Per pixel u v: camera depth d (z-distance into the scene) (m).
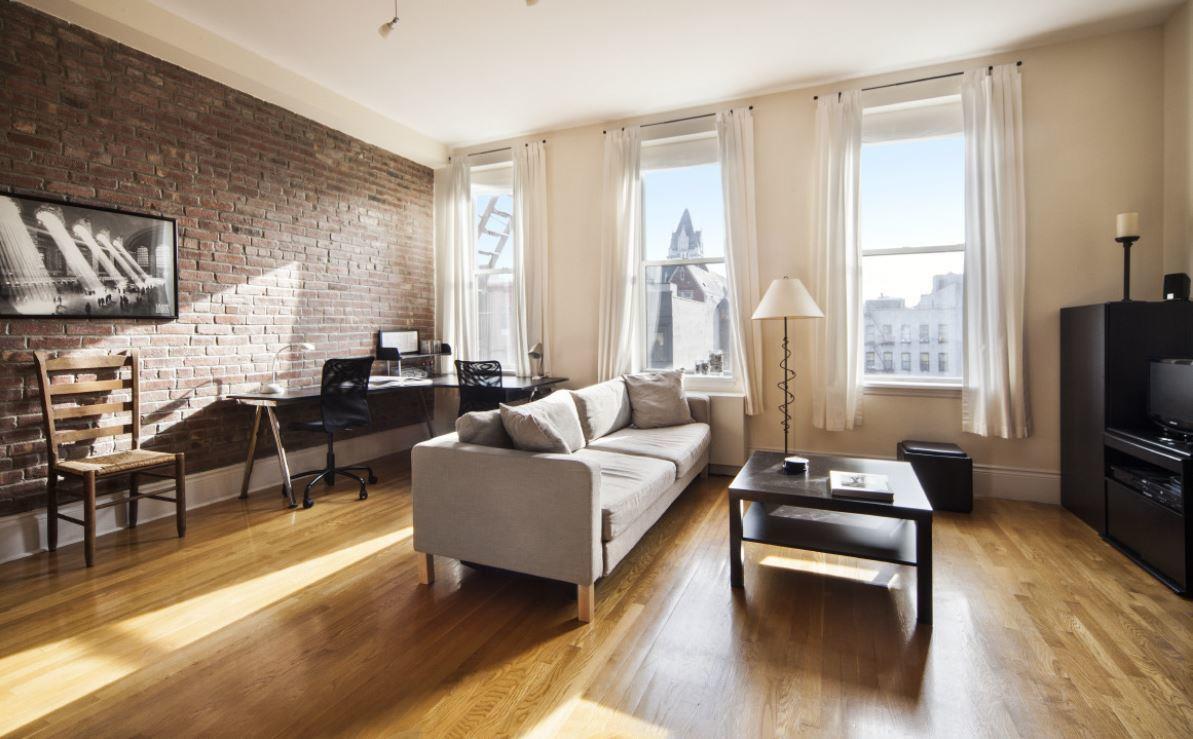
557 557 2.20
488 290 5.53
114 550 2.92
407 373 5.20
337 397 3.89
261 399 3.62
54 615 2.24
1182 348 2.87
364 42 3.51
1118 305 2.91
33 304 2.86
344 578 2.59
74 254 3.02
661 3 3.11
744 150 4.26
